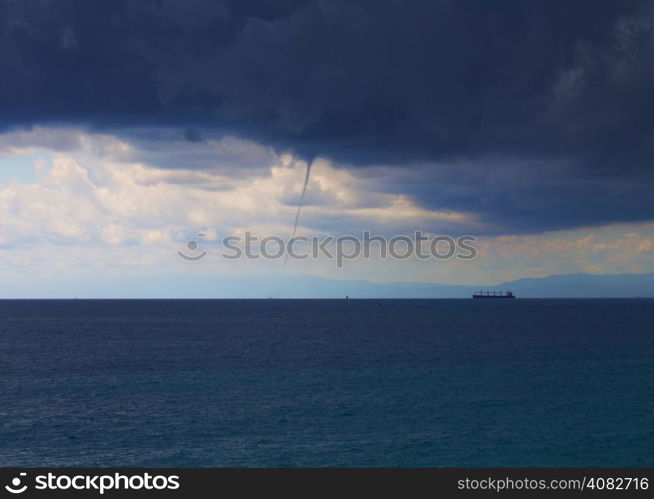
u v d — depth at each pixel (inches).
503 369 3361.2
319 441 1851.6
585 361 3705.7
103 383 2957.7
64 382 2999.5
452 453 1728.6
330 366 3528.5
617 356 3971.5
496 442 1829.5
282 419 2124.8
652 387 2743.6
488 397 2507.4
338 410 2260.1
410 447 1785.2
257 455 1729.8
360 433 1935.3
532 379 2994.6
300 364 3634.4
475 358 3895.2
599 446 1785.2
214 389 2753.4
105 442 1870.1
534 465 1632.6
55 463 1685.5
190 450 1780.3
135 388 2802.7
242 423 2076.8
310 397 2529.5
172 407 2346.2
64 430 2006.6
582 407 2298.2
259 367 3501.5
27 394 2672.2
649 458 1681.8
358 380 2989.7
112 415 2217.0
